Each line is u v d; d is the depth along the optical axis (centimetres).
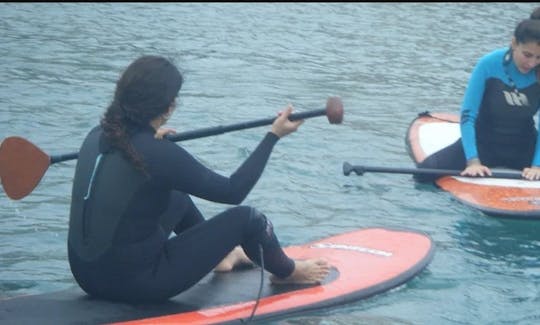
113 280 692
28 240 926
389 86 1675
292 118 718
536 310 809
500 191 1091
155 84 674
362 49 1975
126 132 677
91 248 688
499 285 861
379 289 783
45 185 1080
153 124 687
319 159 1241
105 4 2259
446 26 2291
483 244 968
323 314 741
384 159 1259
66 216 993
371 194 1120
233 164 1191
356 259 834
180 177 677
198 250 705
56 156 768
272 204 1065
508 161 1170
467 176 1127
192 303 713
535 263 924
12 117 1327
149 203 682
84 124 1322
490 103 1145
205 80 1614
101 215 682
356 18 2323
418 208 1074
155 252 695
